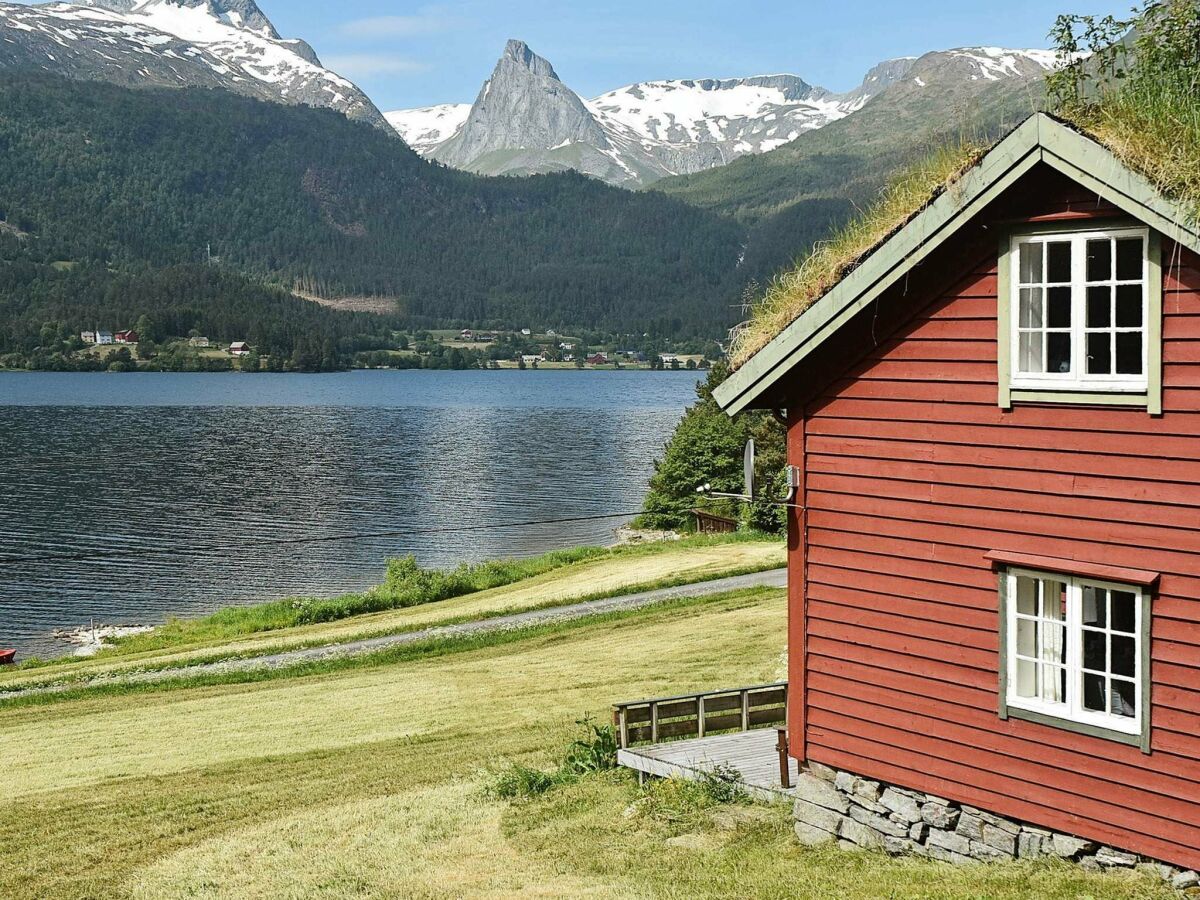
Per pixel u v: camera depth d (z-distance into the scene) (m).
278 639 48.84
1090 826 11.59
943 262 12.48
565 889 14.23
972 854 12.54
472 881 15.28
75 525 85.69
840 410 13.52
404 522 88.81
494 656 40.25
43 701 39.53
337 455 132.75
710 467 80.44
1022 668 12.16
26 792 25.02
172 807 22.44
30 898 17.45
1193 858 10.87
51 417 177.12
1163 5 14.82
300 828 19.70
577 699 29.61
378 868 16.58
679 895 13.14
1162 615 11.05
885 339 13.05
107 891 17.41
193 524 86.88
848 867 12.95
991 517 12.23
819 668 13.89
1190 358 10.83
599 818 17.30
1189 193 10.31
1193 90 12.60
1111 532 11.36
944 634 12.66
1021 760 12.09
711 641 36.16
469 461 127.00
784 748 16.31
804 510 13.90
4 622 58.84
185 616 59.72
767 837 14.78
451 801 20.28
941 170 12.93
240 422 173.50
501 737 26.16
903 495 12.97
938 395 12.63
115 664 45.97
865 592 13.36
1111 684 11.48
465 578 60.97
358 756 25.83
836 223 14.27
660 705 20.11
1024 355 11.98
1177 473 10.93
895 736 13.16
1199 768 10.84
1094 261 11.71
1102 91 13.93
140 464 122.31
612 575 56.38
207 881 17.22
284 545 80.19
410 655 42.44
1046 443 11.80
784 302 14.08
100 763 27.61
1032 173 11.68
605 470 119.06
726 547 62.50
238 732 30.19
